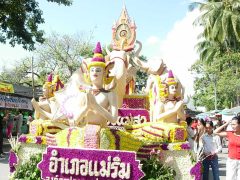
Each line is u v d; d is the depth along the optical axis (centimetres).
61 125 822
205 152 931
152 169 665
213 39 3422
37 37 1998
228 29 3306
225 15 3247
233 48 3481
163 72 925
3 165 1299
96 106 610
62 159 616
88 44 3934
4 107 2097
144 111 877
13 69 4222
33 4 1959
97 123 629
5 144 2111
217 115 2973
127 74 905
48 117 843
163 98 789
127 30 978
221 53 3641
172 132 726
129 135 647
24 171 720
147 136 741
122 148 632
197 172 702
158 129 737
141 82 3084
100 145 608
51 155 622
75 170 609
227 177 771
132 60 970
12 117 2197
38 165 630
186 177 705
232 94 3603
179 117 778
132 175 596
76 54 3881
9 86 2012
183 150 712
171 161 709
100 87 646
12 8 1758
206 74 4097
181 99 870
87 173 605
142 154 678
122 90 854
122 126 838
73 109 714
